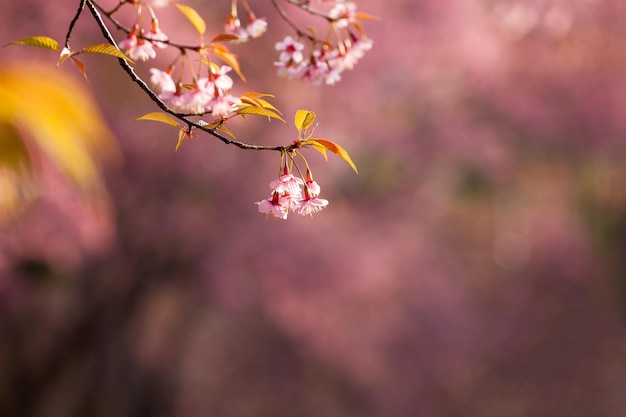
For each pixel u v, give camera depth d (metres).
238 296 10.44
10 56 7.09
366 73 10.39
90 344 10.80
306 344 11.79
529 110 11.43
